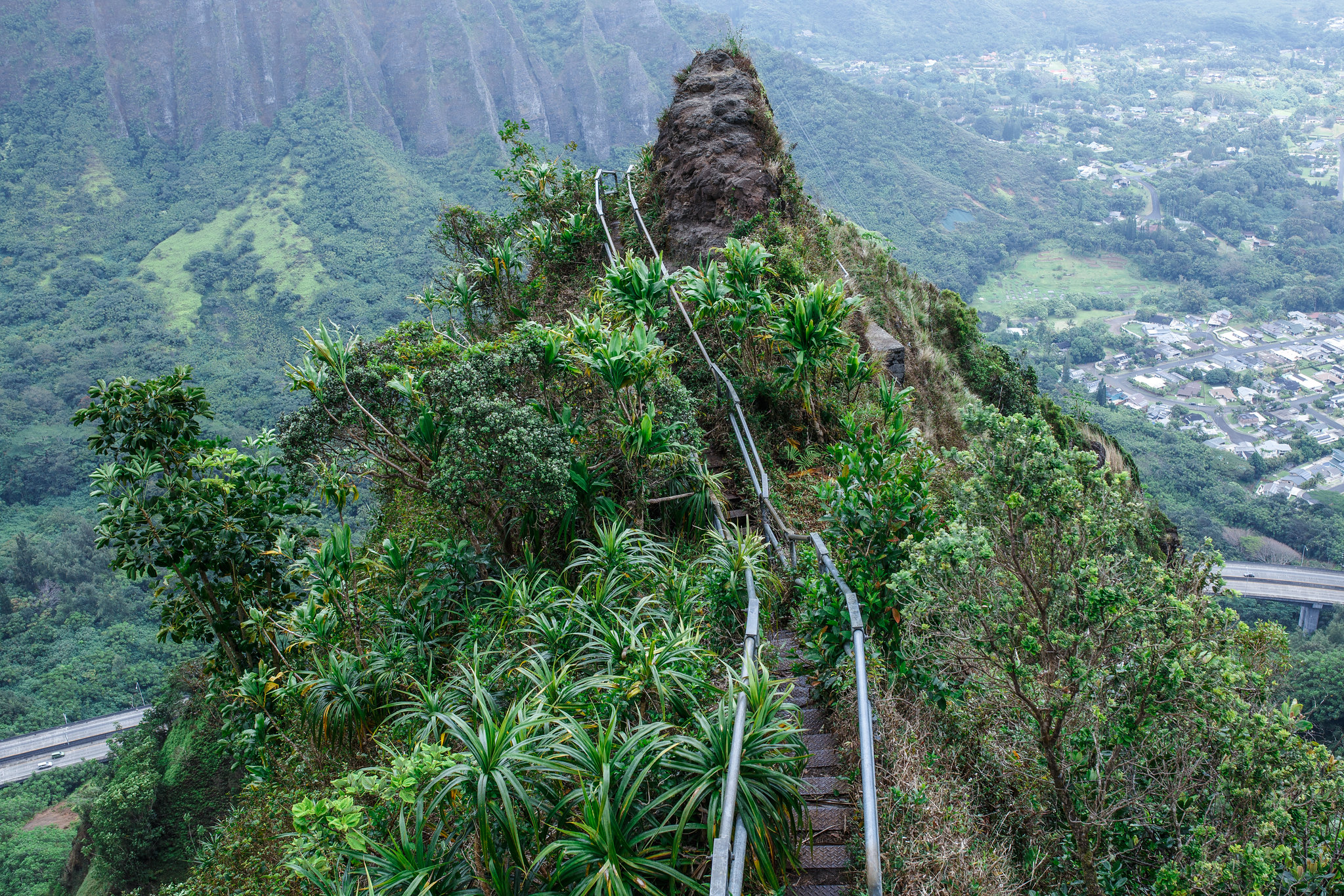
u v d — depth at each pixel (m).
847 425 5.95
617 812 3.10
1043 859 4.04
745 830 2.98
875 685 4.14
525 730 3.34
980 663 4.19
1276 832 3.44
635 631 4.23
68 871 24.22
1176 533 8.02
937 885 3.23
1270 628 4.34
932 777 3.82
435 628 5.82
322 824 3.29
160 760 20.33
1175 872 3.63
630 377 5.88
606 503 5.94
